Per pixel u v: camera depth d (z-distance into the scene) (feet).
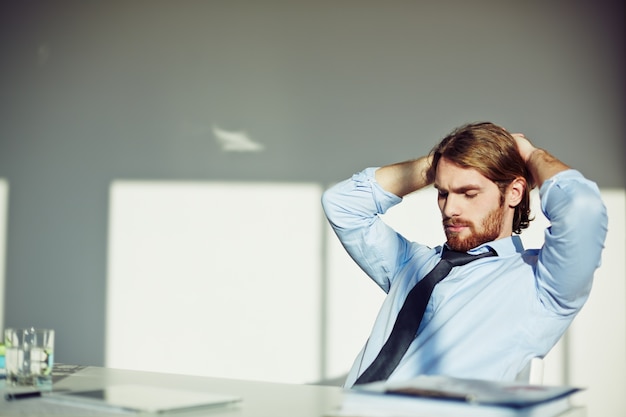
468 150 5.78
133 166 12.64
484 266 5.74
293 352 11.94
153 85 12.60
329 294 11.84
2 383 4.28
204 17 12.41
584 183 5.20
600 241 5.12
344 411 3.29
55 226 12.92
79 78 12.89
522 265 5.64
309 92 12.00
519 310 5.44
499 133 5.85
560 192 5.20
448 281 5.75
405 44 11.69
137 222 12.60
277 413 3.46
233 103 12.27
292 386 4.40
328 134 11.91
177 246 12.42
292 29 12.09
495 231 5.86
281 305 12.00
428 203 11.45
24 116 13.10
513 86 11.38
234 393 4.09
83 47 12.89
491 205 5.82
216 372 12.25
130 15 12.71
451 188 5.87
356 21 11.86
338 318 11.79
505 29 11.43
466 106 11.50
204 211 12.33
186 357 12.36
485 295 5.56
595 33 11.16
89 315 12.74
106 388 3.99
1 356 4.63
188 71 12.46
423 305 5.65
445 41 11.59
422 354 5.48
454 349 5.40
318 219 11.91
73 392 3.82
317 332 11.86
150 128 12.59
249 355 12.12
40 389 3.93
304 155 11.99
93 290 12.74
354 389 3.35
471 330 5.44
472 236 5.85
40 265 12.96
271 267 12.06
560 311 5.41
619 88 11.08
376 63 11.78
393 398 3.21
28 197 13.04
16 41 13.16
